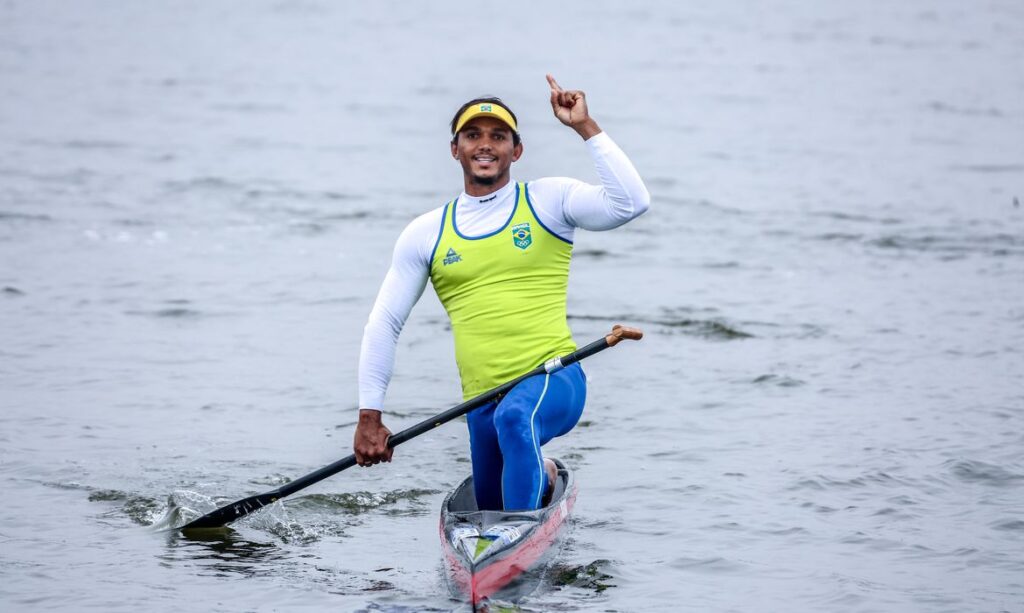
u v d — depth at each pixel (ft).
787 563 73.20
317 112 348.18
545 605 66.69
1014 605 66.28
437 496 88.58
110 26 567.18
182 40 527.40
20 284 155.53
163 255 176.45
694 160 277.64
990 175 260.21
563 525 75.36
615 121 336.08
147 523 81.41
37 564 73.20
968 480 88.12
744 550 75.51
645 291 160.45
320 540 78.84
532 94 390.63
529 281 71.67
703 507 83.82
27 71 415.03
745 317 145.28
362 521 82.79
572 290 161.79
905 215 215.31
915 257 180.55
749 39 545.44
